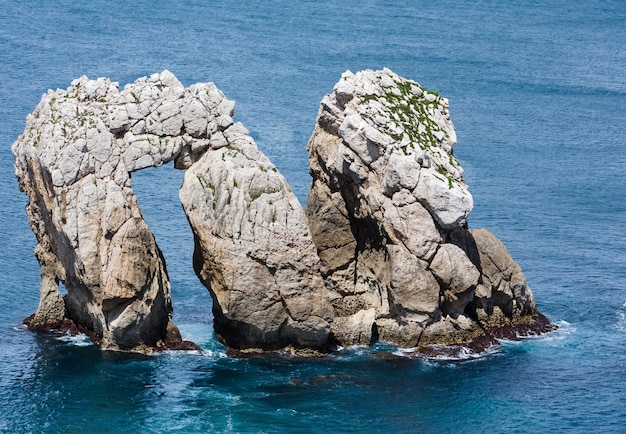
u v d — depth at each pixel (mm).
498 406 116188
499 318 134750
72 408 114250
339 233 139250
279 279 125875
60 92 134250
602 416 114688
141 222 126625
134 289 125000
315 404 115875
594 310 143750
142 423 111438
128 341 127500
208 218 126000
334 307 139125
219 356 127375
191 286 151250
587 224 184875
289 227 126062
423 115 138000
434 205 127500
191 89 131125
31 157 130875
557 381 122500
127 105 128750
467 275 129000
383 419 113125
